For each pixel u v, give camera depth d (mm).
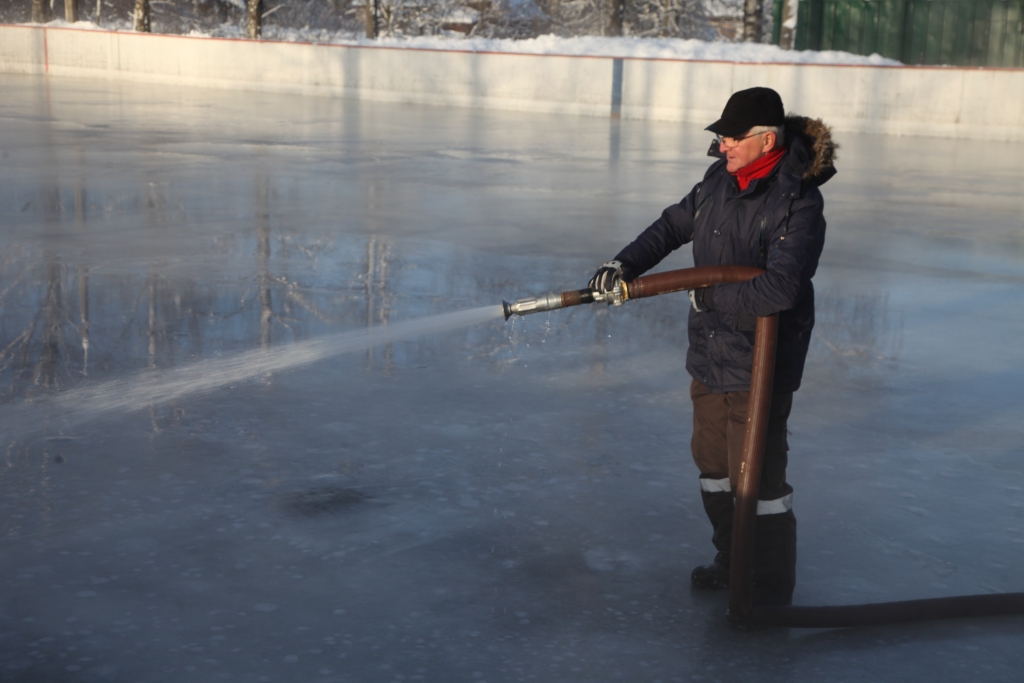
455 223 10039
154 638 2881
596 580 3295
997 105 19734
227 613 3025
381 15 41625
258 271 7719
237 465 4156
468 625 2998
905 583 3340
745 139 2922
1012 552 3580
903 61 24812
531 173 13734
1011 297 7641
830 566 3445
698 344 3193
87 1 46250
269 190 11734
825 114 21266
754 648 2912
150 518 3652
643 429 4719
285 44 27688
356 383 5246
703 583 3250
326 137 17484
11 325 6098
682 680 2742
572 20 41312
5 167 12945
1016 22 23547
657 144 17734
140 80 31078
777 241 2939
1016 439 4715
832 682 2750
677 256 9133
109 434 4445
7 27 34156
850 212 11445
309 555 3406
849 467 4336
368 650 2848
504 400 5066
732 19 40531
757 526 3076
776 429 3062
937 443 4645
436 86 25438
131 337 5949
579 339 6199
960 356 6078
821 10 25375
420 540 3545
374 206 10883
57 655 2783
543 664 2803
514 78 24328
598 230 9859
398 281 7586
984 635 3012
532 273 7980
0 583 3164
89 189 11430
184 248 8492
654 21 39750
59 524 3582
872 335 6516
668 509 3855
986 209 11867
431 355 5762
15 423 4555
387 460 4262
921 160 16516
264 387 5137
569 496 3951
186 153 14789
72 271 7512
